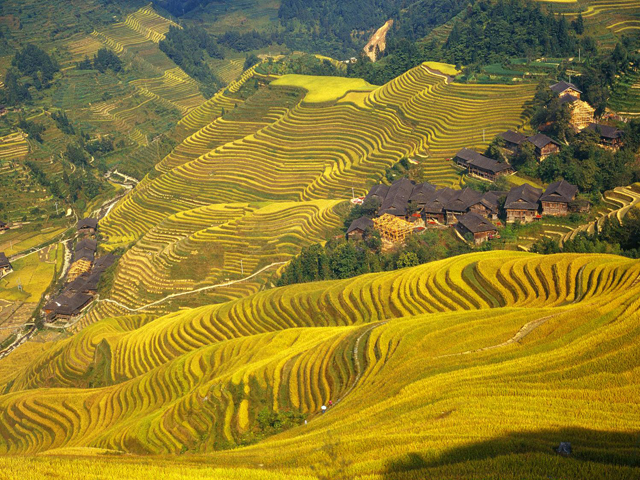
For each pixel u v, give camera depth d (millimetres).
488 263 97375
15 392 109750
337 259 121062
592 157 126312
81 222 188750
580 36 179875
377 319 94000
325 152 182625
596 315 66438
